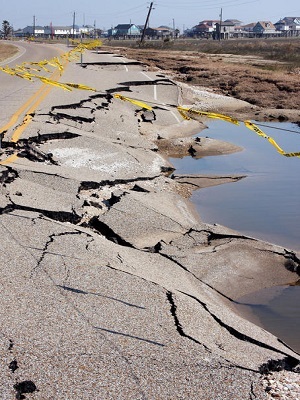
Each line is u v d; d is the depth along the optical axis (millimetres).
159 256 8594
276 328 7273
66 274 6832
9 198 9414
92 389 4777
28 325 5590
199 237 9500
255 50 69188
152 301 6453
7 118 16188
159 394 4812
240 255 9031
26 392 4672
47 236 8000
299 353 6629
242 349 5820
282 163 16562
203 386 4984
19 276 6641
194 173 14797
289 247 10125
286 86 31688
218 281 8250
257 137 20453
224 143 18484
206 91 30859
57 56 44188
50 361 5062
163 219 10023
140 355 5301
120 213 9977
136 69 36844
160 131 19547
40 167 11750
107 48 71000
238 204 12484
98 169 12859
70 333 5523
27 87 23406
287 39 112250
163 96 26094
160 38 141875
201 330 6023
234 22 165625
